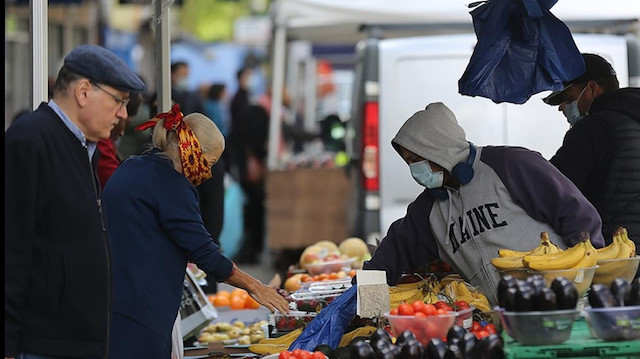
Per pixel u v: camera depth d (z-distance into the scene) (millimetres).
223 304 17125
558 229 11172
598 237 11023
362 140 21297
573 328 9453
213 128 11438
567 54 12719
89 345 9422
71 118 9523
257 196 33062
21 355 9227
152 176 11273
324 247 17234
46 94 12109
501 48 12570
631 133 12867
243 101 33875
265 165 33500
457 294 11141
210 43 62656
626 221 12914
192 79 63125
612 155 12867
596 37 21219
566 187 11141
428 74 21062
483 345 8883
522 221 11289
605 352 8773
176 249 11336
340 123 31656
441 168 11562
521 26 12562
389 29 24469
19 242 8992
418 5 24188
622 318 8773
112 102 9562
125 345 11039
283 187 28844
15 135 9125
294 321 12102
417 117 11477
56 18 47094
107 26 54312
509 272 10328
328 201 28641
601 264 10414
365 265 12469
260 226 33031
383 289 10711
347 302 10758
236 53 65125
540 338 8750
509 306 8844
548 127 20734
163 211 11172
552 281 9219
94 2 51594
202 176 11453
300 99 48938
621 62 21078
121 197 11219
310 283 13367
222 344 14297
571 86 13625
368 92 21203
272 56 31531
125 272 11125
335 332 10609
